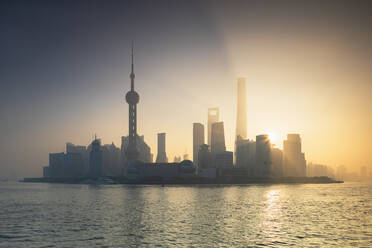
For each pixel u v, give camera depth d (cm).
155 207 18650
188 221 12731
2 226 11919
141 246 8494
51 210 17475
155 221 12762
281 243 8694
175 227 11275
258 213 15562
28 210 17625
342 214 15538
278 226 11519
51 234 10219
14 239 9525
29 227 11619
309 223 12331
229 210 16888
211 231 10475
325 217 14262
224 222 12462
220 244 8606
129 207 18750
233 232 10275
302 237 9506
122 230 10769
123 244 8712
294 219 13488
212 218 13625
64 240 9294
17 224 12375
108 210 17125
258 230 10656
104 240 9212
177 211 16425
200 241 8969
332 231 10550
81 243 8888
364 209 18200
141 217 14038
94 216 14538
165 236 9675
